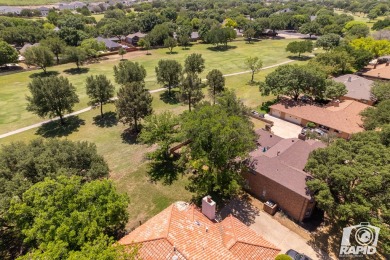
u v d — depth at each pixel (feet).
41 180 81.82
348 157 81.15
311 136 139.03
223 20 598.75
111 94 178.40
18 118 179.52
